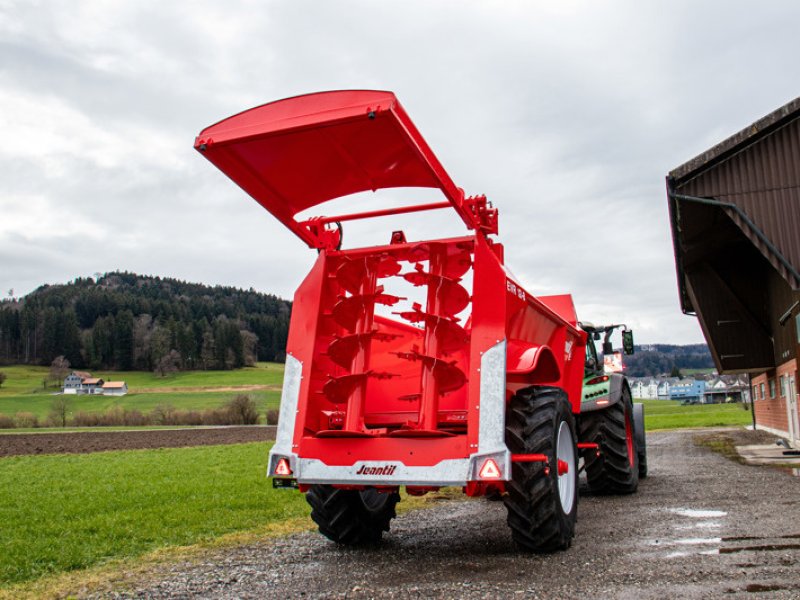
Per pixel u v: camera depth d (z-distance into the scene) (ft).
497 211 16.88
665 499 25.86
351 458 15.78
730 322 67.31
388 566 15.87
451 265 17.16
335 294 17.98
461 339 16.44
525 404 16.46
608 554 15.92
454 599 12.50
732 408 263.08
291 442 16.48
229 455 63.67
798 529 18.35
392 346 19.40
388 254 17.43
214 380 368.07
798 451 47.80
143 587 14.82
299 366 17.04
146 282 650.84
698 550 16.03
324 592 13.61
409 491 18.08
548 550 16.26
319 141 15.06
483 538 19.21
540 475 15.62
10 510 27.73
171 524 23.44
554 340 20.81
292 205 17.65
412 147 14.35
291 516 25.14
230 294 634.43
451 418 17.44
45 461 58.70
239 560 17.40
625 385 28.78
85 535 21.48
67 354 418.72
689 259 62.49
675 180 43.21
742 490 27.63
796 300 49.60
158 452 69.87
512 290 16.35
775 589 12.42
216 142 15.03
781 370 63.36
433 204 17.25
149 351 408.67
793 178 41.24
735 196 42.04
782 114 40.91
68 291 495.41
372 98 13.79
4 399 303.07
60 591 14.66
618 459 27.43
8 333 428.15
